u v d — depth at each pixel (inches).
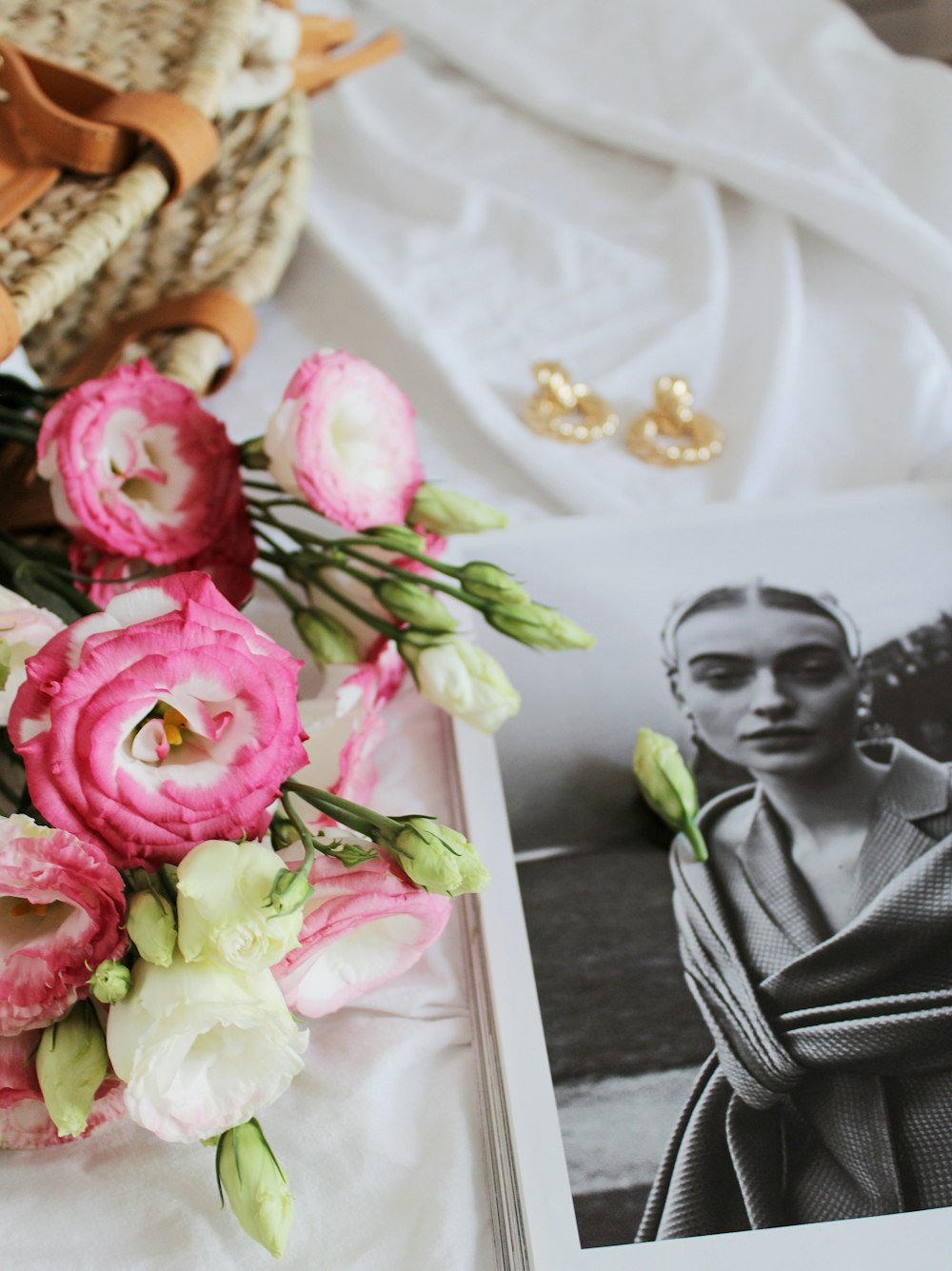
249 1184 13.7
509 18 41.2
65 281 23.2
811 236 35.0
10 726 13.8
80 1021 14.2
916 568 24.7
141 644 13.4
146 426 20.1
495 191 36.3
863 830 20.1
